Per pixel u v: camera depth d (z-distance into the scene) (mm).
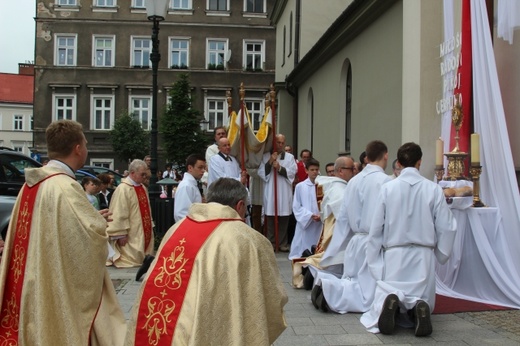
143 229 8875
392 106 10773
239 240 2518
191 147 24375
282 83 22875
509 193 6473
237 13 34438
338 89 15242
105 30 33719
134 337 2490
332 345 4656
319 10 21156
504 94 8188
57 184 3432
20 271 3441
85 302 3359
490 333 4969
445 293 6320
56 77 33500
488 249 6246
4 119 56281
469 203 6320
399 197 5246
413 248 5219
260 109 34438
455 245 6324
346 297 5750
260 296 2439
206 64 34250
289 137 23109
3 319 3490
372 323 5148
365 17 12195
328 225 7207
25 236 3445
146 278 2596
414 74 8711
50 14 33500
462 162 6973
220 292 2391
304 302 6266
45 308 3301
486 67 6953
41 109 33438
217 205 2691
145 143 30375
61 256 3328
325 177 9000
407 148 5418
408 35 8992
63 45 33719
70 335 3271
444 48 8039
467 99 7344
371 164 6105
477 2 7141
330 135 16203
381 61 11516
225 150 9312
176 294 2465
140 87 33656
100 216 3463
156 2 11188
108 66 33719
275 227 10172
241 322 2338
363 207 5988
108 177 10984
